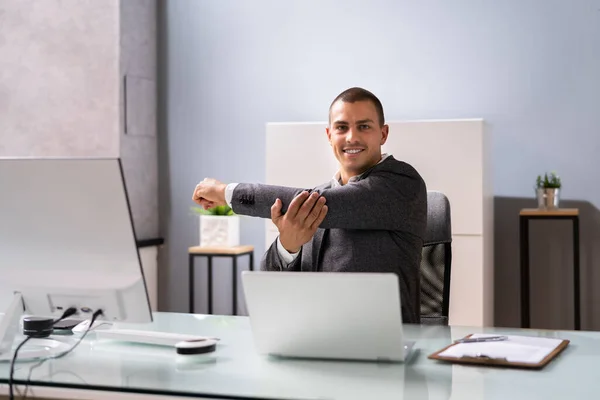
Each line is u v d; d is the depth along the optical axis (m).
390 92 4.49
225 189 2.31
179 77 4.90
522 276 4.04
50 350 1.77
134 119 4.70
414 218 2.29
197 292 4.92
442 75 4.41
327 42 4.60
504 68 4.32
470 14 4.36
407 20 4.45
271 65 4.71
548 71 4.26
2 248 1.77
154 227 4.92
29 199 1.71
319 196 2.20
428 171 3.89
